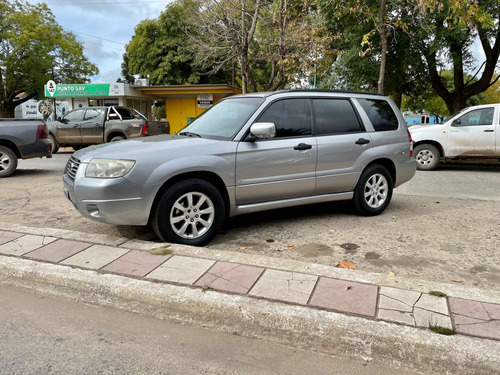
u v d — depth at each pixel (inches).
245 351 102.7
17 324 114.3
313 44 539.2
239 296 117.6
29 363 96.2
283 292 119.3
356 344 101.3
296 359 99.7
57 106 1106.7
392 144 225.0
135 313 121.1
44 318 117.8
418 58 551.8
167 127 601.9
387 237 187.6
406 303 112.7
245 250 169.8
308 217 223.5
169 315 118.6
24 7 1081.4
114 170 154.0
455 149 416.5
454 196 289.9
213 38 577.6
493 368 92.1
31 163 475.5
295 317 106.9
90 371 93.5
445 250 170.2
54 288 133.6
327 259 159.2
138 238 181.5
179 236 164.2
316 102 203.5
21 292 134.3
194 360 98.3
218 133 183.9
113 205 153.3
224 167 170.4
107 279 129.2
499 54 576.1
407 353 97.5
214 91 866.8
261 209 186.5
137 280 128.4
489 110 409.1
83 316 119.4
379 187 225.8
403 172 233.0
